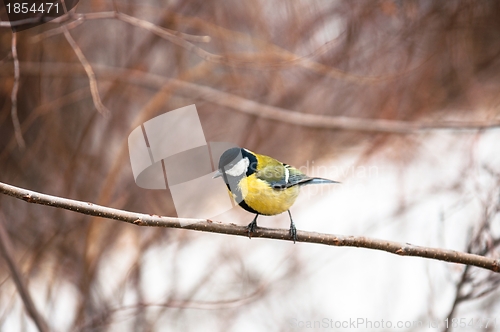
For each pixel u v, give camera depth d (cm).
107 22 1419
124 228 1259
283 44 1544
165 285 1181
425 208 1249
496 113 1486
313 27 1541
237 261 1233
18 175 1355
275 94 1573
